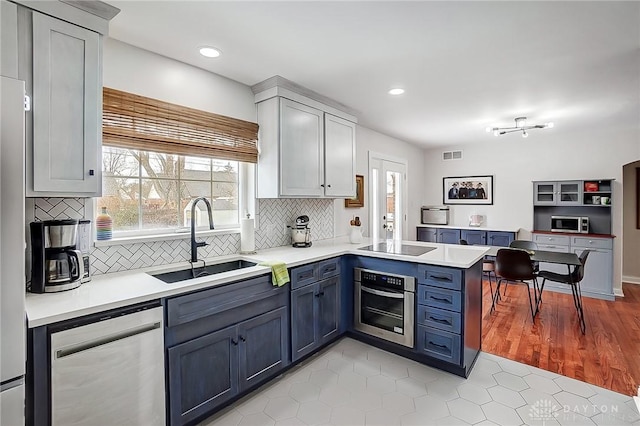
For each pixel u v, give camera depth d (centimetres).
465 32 194
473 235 539
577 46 211
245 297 202
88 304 141
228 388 194
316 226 358
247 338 206
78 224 173
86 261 181
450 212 596
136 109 207
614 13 172
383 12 172
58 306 138
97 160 170
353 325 295
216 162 268
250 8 168
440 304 238
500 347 286
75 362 135
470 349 246
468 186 575
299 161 285
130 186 219
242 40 203
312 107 299
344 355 269
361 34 196
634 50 215
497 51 218
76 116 162
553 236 473
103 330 142
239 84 272
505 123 415
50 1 153
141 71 213
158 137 217
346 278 295
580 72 253
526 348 284
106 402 144
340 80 269
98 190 170
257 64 238
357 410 198
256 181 285
